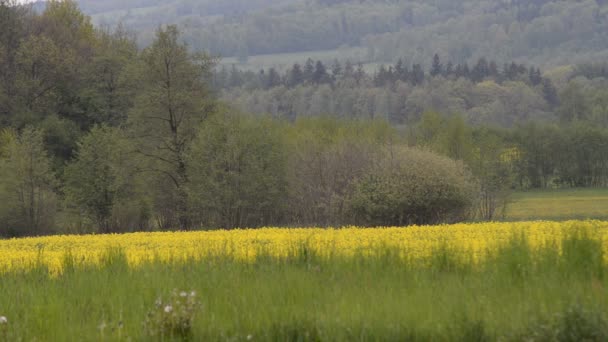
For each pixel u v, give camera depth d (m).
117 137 61.78
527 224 33.78
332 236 28.31
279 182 57.56
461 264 13.56
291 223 57.47
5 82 81.94
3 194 58.25
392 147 56.62
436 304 9.79
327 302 10.14
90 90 81.44
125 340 8.91
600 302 9.38
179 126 61.03
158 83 60.38
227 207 55.72
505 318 8.99
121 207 59.75
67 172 63.31
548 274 11.52
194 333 9.09
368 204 47.97
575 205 71.38
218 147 56.06
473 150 67.62
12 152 59.19
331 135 77.25
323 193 57.94
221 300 10.56
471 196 50.25
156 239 33.56
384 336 8.67
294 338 8.92
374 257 14.04
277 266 13.71
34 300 11.42
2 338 9.33
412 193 47.12
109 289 12.09
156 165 60.09
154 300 10.90
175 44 60.81
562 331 8.46
